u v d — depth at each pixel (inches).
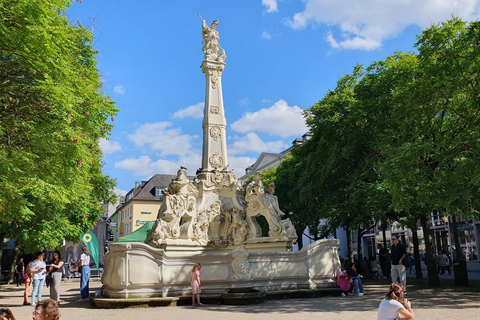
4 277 1387.8
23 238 822.5
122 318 374.0
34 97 434.0
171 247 597.0
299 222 1243.2
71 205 856.9
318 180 868.0
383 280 903.7
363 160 789.9
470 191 518.6
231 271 498.9
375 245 1834.4
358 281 550.0
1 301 617.0
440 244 1402.6
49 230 847.7
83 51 576.4
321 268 546.3
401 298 239.8
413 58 737.0
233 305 452.1
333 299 499.8
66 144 463.2
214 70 743.1
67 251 1614.2
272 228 625.9
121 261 469.1
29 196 715.4
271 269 519.2
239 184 687.1
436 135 575.5
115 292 468.1
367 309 401.1
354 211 808.3
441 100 562.9
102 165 1061.8
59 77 432.1
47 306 153.5
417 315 358.9
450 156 524.1
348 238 991.6
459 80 521.3
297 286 526.6
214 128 715.4
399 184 557.9
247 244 639.8
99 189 1160.8
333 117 812.6
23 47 389.4
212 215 657.0
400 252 506.6
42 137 437.7
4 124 422.6
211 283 492.7
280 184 1310.3
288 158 1418.6
